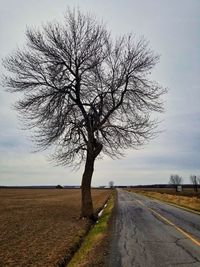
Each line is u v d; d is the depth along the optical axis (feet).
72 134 78.89
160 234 52.13
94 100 80.33
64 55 78.38
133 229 58.80
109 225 64.90
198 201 125.80
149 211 97.76
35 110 76.38
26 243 44.86
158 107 82.33
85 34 79.20
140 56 81.61
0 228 60.49
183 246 42.01
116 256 37.24
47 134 77.05
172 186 583.99
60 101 76.07
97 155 81.05
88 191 79.25
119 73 80.74
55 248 40.96
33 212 94.79
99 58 79.51
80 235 51.80
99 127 79.46
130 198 198.80
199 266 32.27
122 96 81.10
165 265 32.76
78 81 78.89
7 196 223.30
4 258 36.32
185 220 71.46
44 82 78.43
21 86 77.56
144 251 39.60
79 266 33.09
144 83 82.02
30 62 77.46
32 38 78.38
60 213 91.15
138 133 81.25
